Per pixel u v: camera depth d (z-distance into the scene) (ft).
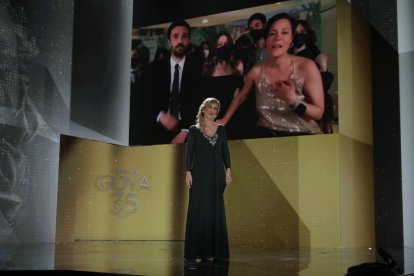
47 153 22.26
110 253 15.49
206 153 14.40
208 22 22.80
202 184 14.25
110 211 21.89
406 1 22.47
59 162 20.84
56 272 10.61
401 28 22.48
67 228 20.95
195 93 22.90
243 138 21.70
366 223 21.36
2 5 20.86
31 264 11.91
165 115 23.47
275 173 20.21
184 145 21.75
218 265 12.41
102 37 24.91
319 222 19.35
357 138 21.07
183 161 21.68
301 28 20.76
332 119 19.94
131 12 25.80
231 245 20.66
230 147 21.08
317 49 20.38
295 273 10.74
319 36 20.36
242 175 20.76
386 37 22.70
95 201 21.66
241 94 21.89
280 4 21.24
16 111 21.13
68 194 21.03
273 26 21.33
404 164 22.03
